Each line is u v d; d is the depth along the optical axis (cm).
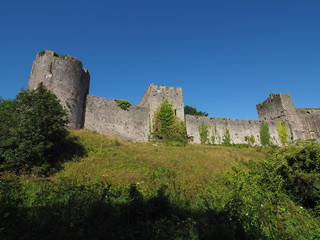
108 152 1534
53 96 1267
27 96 1198
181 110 2944
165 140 2631
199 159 1633
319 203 736
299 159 844
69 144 1488
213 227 546
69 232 494
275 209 704
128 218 566
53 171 1031
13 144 1062
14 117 1120
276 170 873
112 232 510
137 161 1363
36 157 1048
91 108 2378
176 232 525
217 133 3228
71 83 2152
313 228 605
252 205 697
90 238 471
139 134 2622
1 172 927
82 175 995
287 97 3900
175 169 1221
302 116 3841
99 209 591
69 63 2192
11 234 458
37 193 673
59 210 582
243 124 3462
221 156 1897
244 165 1441
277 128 3606
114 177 984
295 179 809
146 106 2950
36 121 1120
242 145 3212
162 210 625
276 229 576
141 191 777
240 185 889
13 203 600
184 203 717
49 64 2073
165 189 799
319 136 3738
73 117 2091
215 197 777
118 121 2531
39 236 465
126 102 2680
